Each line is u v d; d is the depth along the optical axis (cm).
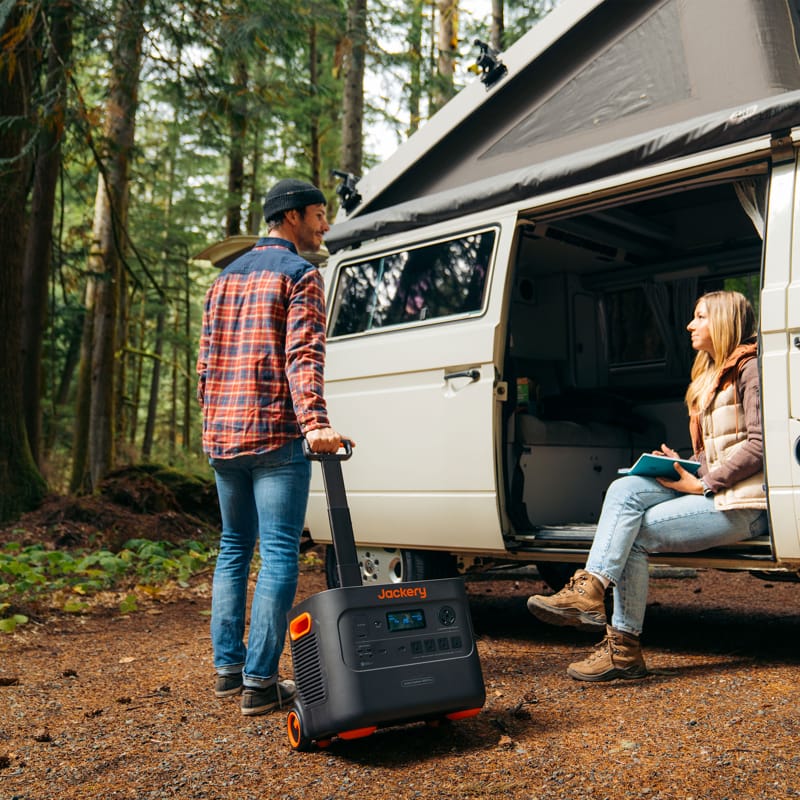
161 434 3722
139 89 1008
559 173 399
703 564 353
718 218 537
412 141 493
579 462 510
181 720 310
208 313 336
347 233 498
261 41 847
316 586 644
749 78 380
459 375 417
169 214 2217
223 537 346
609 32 427
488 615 521
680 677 338
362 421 466
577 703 311
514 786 238
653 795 226
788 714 282
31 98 841
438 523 430
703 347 347
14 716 317
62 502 826
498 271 418
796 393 317
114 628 487
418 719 273
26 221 866
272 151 1766
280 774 254
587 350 601
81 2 834
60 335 1978
